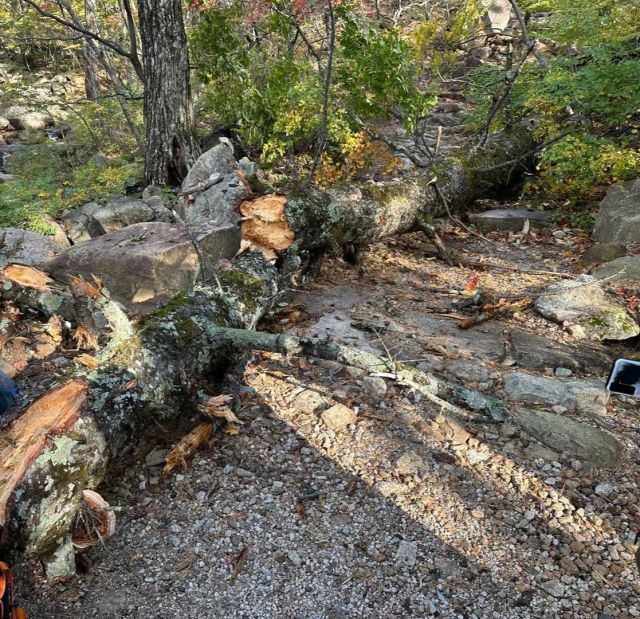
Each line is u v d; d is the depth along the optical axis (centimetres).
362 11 1084
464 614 226
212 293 368
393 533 260
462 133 937
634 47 739
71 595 232
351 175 656
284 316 437
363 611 227
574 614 227
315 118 654
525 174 800
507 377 363
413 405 340
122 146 827
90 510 249
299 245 456
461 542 256
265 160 682
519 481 288
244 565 245
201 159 532
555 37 820
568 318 432
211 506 272
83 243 437
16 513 226
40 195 618
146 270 401
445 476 290
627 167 633
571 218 658
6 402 300
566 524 265
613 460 303
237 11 640
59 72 1277
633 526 264
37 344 372
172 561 246
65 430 247
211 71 633
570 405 343
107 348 293
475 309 453
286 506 272
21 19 1062
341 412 329
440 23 1140
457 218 665
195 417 326
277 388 352
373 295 483
